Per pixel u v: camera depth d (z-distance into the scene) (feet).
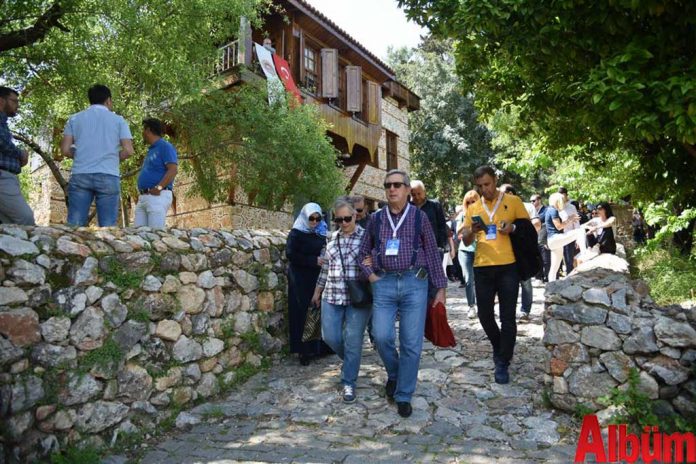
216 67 31.27
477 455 10.21
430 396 13.38
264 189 27.58
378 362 16.83
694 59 10.16
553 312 12.25
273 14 36.19
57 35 19.04
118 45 20.29
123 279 11.73
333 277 14.14
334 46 42.39
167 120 26.53
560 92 12.77
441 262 12.67
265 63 31.42
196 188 29.84
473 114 79.41
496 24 11.29
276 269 18.06
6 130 11.78
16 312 9.51
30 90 20.53
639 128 9.95
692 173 14.88
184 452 10.85
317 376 15.69
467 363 15.97
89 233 11.60
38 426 9.68
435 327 12.56
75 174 13.88
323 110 38.91
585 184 28.02
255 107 26.53
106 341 11.17
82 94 19.76
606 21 10.59
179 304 13.23
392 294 12.34
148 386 12.05
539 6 10.90
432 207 17.47
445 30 12.42
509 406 12.50
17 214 11.85
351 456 10.34
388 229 12.49
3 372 9.21
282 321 18.10
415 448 10.61
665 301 21.68
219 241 15.39
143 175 15.93
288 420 12.43
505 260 14.17
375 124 46.01
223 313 15.08
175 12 21.09
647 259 28.91
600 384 11.39
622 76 9.76
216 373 14.42
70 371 10.34
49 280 10.19
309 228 16.99
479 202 15.07
